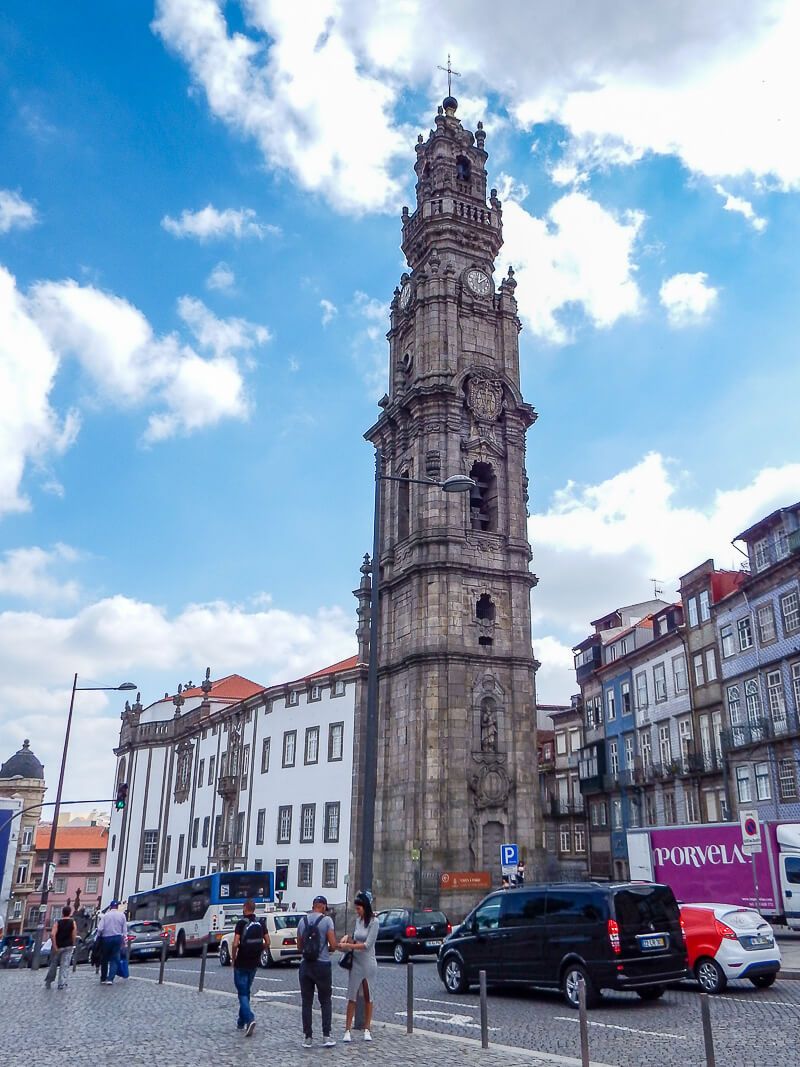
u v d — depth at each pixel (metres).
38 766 99.69
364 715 51.97
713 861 33.66
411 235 57.91
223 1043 13.85
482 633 47.56
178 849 73.94
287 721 59.19
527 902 19.20
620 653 64.50
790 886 31.09
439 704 45.41
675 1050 13.19
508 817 45.25
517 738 46.59
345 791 51.38
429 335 52.41
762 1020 15.50
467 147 59.31
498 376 52.38
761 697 46.16
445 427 50.28
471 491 50.75
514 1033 14.91
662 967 17.52
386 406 56.53
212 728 71.69
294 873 54.19
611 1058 12.72
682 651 54.84
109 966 24.19
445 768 44.41
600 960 17.31
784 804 43.81
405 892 43.31
